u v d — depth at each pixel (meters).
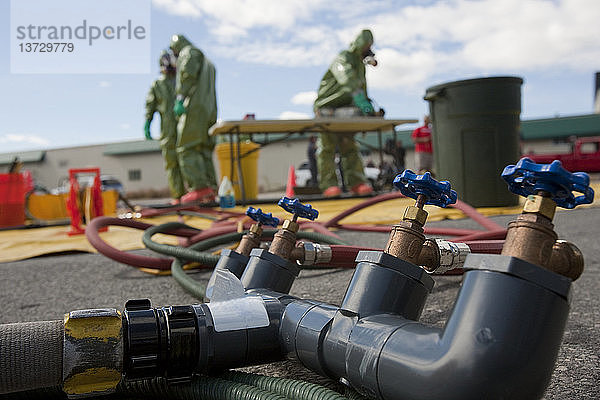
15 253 4.19
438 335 0.71
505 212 5.42
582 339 1.43
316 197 8.89
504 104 5.67
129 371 0.88
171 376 0.93
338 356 0.85
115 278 2.79
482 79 5.66
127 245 4.30
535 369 0.64
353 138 8.77
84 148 37.78
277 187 32.50
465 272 0.71
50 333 0.83
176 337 0.90
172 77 9.43
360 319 0.83
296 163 32.56
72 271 3.12
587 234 3.68
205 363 0.94
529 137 33.47
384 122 7.85
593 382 1.12
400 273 0.85
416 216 0.88
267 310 1.02
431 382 0.67
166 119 9.28
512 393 0.63
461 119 5.79
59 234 5.74
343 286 2.24
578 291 2.02
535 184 0.69
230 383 0.94
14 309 2.15
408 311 0.85
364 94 8.12
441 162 6.08
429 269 1.04
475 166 5.78
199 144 8.07
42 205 7.97
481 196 5.79
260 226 1.49
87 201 5.82
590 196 0.67
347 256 1.66
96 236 2.71
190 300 2.13
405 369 0.71
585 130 32.88
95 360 0.84
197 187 8.00
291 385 0.92
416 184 0.87
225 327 0.95
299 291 2.17
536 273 0.64
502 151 5.72
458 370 0.65
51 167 38.00
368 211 6.30
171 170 9.42
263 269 1.23
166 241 4.46
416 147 11.25
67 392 0.84
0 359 0.79
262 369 1.25
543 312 0.63
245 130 8.14
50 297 2.37
